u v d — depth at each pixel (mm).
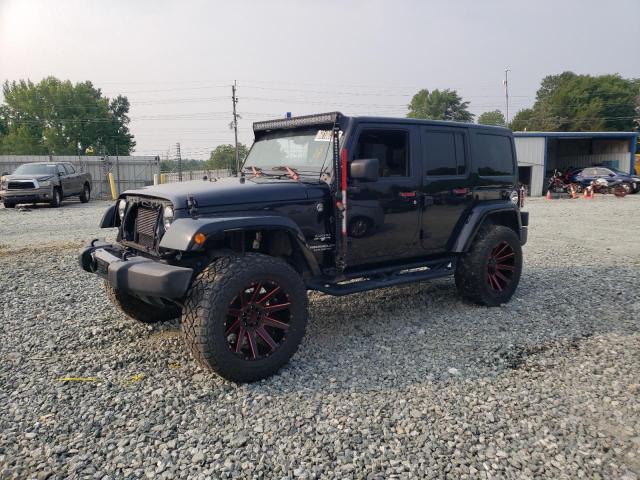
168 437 3043
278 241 4289
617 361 4156
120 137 71062
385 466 2764
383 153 4852
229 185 4219
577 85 77688
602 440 3008
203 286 3605
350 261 4715
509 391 3633
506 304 5855
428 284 6816
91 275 7223
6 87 69312
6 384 3766
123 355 4320
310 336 4828
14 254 8914
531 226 13602
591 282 6879
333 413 3324
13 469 2719
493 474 2701
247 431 3109
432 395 3580
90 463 2793
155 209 4125
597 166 29156
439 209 5328
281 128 5168
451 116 86000
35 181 18047
